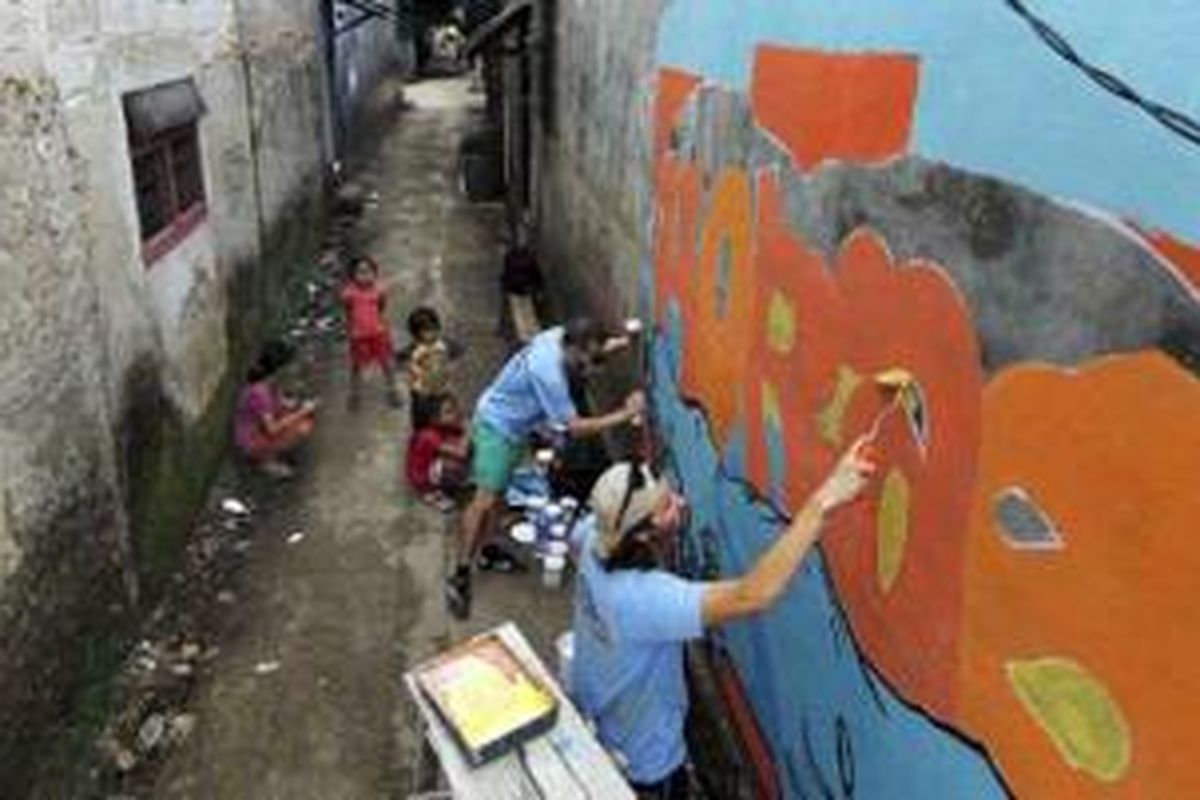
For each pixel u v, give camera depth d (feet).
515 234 45.70
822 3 12.03
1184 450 6.62
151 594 21.81
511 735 11.96
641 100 22.17
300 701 19.33
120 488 20.35
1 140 16.07
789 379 13.51
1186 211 6.53
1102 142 7.27
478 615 21.62
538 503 24.12
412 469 26.09
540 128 39.06
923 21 9.72
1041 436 8.10
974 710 9.19
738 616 12.11
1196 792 6.63
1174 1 6.58
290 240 41.70
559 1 33.78
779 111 13.51
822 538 12.48
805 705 13.28
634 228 23.26
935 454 9.73
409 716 18.95
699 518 18.11
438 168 64.90
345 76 62.03
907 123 10.07
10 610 15.75
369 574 23.15
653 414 21.53
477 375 33.32
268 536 24.67
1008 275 8.47
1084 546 7.63
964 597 9.29
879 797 11.21
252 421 27.07
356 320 30.94
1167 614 6.81
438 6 104.63
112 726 18.60
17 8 16.70
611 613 12.19
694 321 17.98
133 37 22.91
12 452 16.07
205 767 17.81
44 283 17.37
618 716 12.96
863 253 11.12
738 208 15.38
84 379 18.81
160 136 24.76
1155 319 6.84
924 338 9.87
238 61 33.55
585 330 20.36
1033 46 8.03
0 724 15.25
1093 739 7.61
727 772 16.58
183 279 25.94
